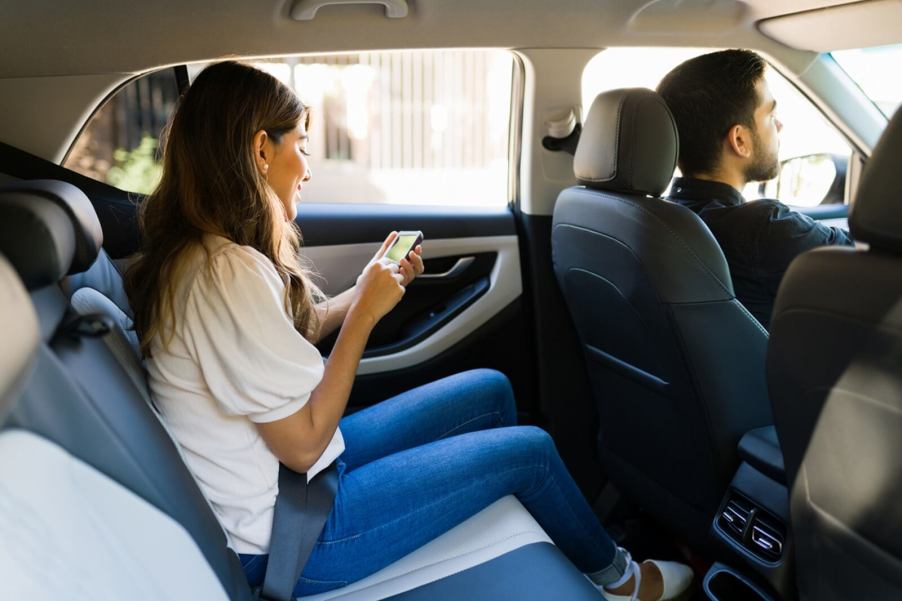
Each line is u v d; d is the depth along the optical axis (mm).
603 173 1615
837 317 961
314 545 1272
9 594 594
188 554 959
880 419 963
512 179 2281
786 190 2350
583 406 2299
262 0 1691
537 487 1518
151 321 1202
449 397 1709
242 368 1150
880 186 867
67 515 718
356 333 1324
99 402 905
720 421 1587
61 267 869
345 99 5562
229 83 1259
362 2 1754
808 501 1171
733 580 1639
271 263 1237
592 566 1649
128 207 1881
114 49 1743
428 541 1389
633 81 2199
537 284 2234
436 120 5234
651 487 1920
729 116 1808
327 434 1244
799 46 2119
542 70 2102
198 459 1220
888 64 2205
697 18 2004
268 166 1332
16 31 1629
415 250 1655
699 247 1506
